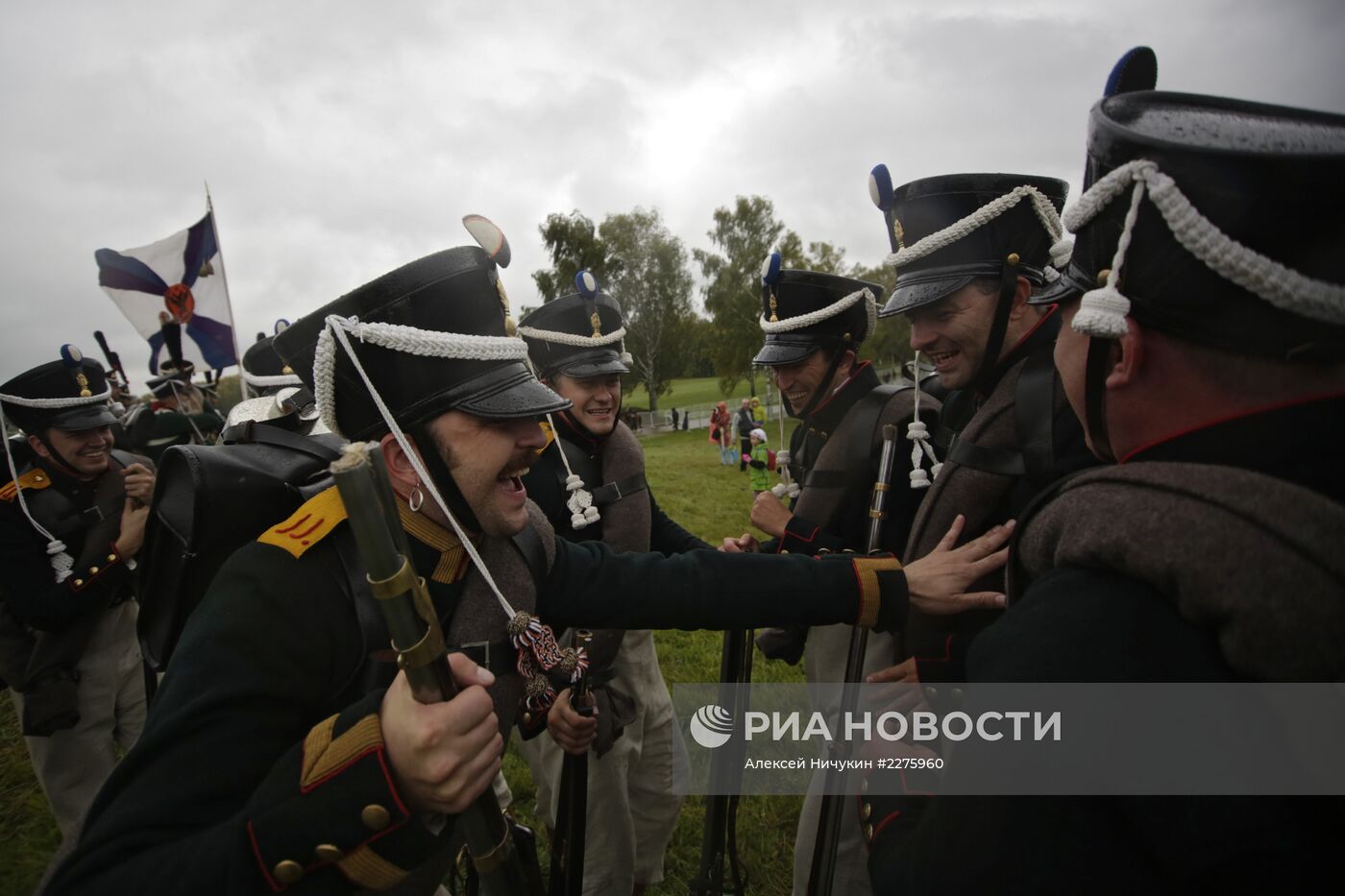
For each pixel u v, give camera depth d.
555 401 1.17
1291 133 0.67
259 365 2.84
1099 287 0.80
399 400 1.15
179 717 0.97
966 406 2.02
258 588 1.08
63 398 2.82
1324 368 0.68
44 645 2.74
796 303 2.27
